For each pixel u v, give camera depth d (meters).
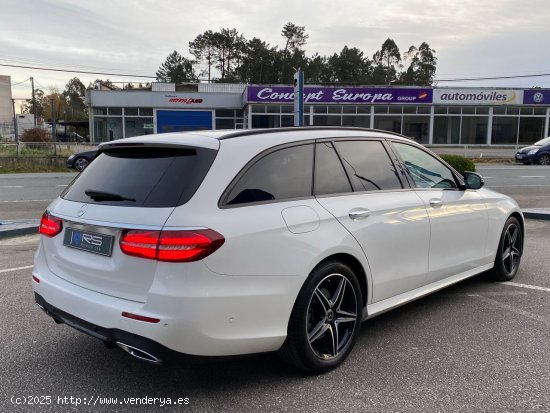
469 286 5.48
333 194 3.60
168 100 41.38
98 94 40.88
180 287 2.78
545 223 9.34
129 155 3.52
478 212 4.91
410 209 4.08
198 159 3.11
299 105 12.75
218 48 86.88
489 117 38.84
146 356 2.86
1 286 5.54
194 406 3.08
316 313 3.45
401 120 38.59
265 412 3.01
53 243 3.53
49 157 25.34
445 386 3.30
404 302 4.13
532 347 3.90
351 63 82.50
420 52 90.81
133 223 2.95
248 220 3.03
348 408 3.04
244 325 2.99
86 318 3.12
